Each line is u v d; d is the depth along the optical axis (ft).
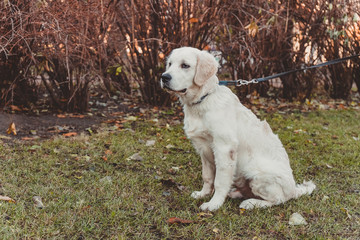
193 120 11.10
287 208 10.93
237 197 11.85
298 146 16.94
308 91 26.63
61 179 11.91
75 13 16.43
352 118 22.58
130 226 9.51
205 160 11.57
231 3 20.66
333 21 24.43
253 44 22.15
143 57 21.35
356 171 14.17
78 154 14.42
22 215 9.33
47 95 22.94
